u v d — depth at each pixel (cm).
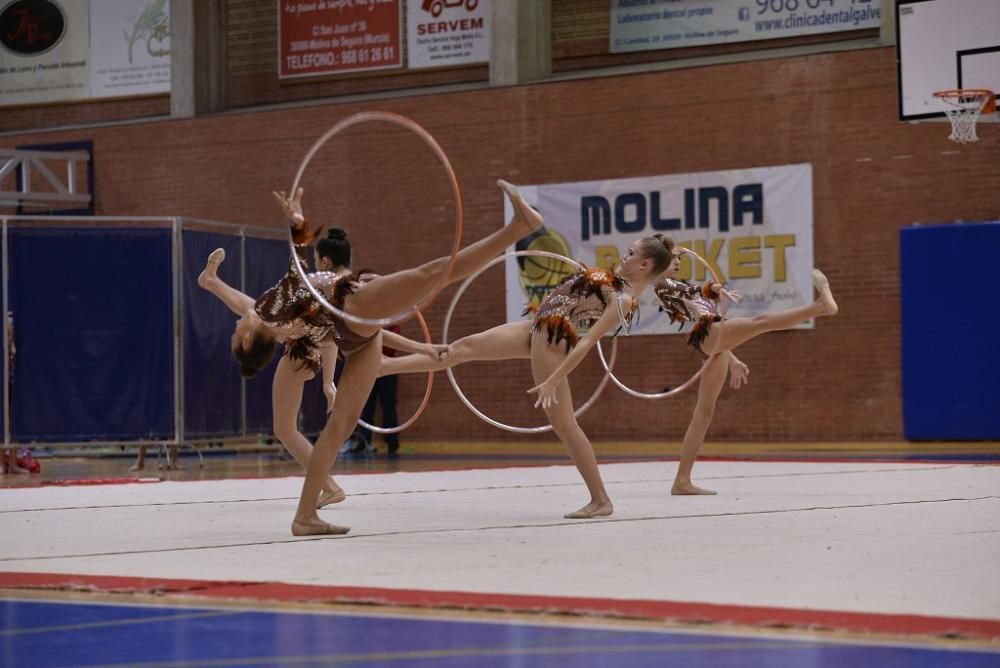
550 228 1967
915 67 1695
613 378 967
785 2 1942
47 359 1460
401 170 2069
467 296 2009
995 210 1727
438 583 504
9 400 1455
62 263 1464
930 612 421
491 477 1227
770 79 1845
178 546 657
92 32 2342
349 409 713
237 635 400
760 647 372
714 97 1878
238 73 2281
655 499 923
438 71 2156
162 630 412
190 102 2205
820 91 1817
